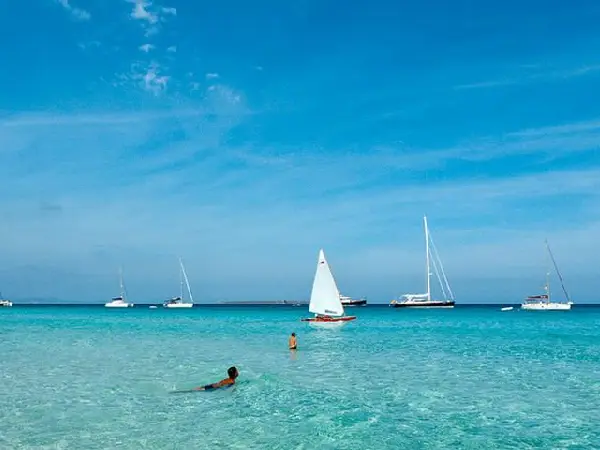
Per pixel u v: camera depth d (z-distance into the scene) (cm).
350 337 3859
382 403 1415
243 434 1102
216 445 1023
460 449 1003
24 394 1531
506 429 1148
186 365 2159
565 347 3038
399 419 1237
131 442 1039
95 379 1797
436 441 1057
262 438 1073
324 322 4966
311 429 1145
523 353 2698
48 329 4800
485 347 3016
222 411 1316
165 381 1758
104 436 1081
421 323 6028
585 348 2959
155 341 3422
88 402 1421
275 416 1264
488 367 2131
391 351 2791
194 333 4294
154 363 2222
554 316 8300
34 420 1220
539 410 1334
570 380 1802
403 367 2134
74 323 5994
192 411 1317
